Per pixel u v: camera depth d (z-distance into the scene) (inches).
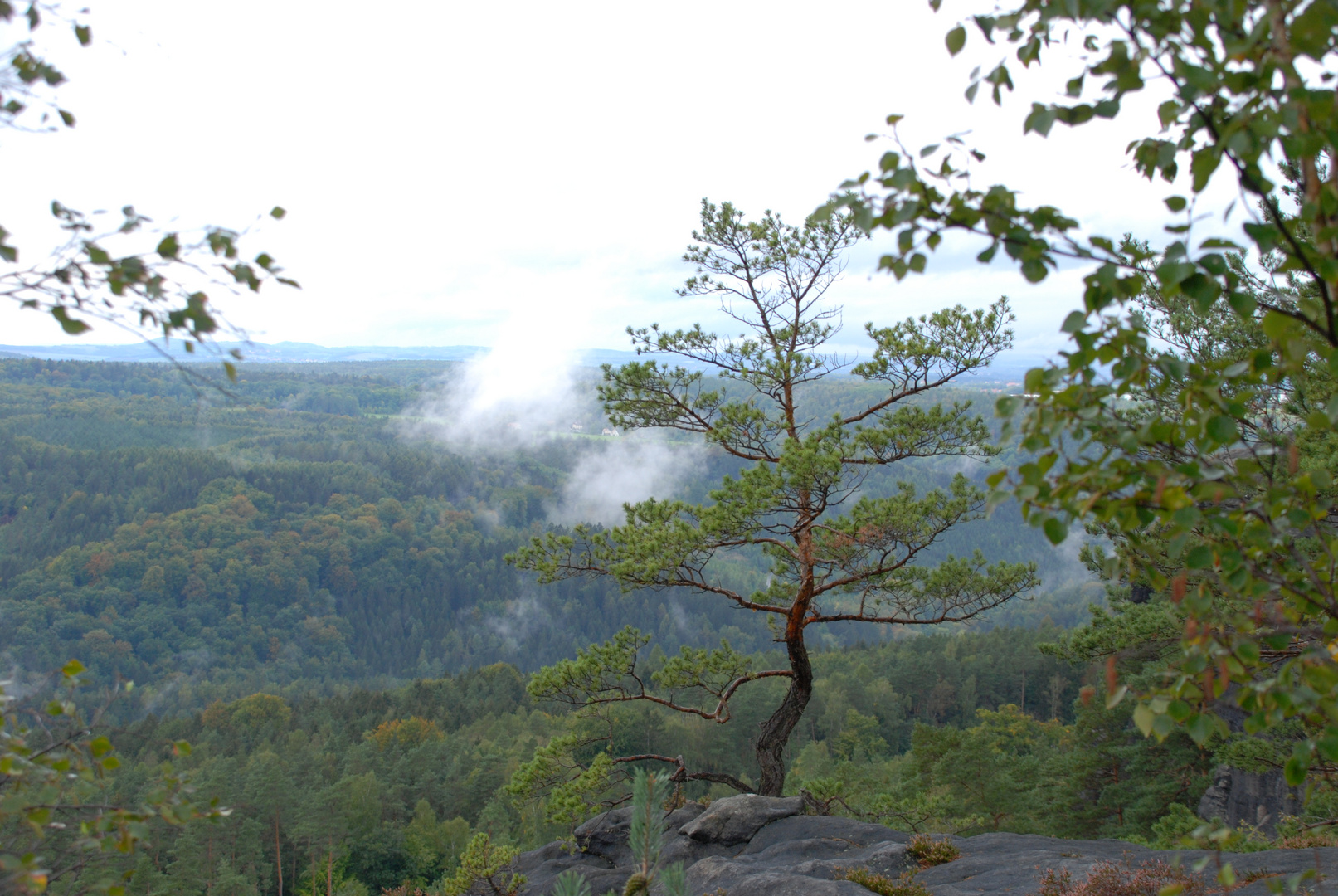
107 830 105.3
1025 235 86.0
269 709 4013.3
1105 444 94.5
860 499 434.6
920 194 89.0
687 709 496.1
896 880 316.2
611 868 419.8
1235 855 269.9
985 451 424.5
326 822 2094.0
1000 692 3732.8
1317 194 83.9
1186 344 311.9
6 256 89.4
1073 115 88.9
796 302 504.4
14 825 102.0
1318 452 243.1
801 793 456.4
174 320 91.0
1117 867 257.4
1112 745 1133.1
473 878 405.1
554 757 480.1
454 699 4335.6
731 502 422.6
